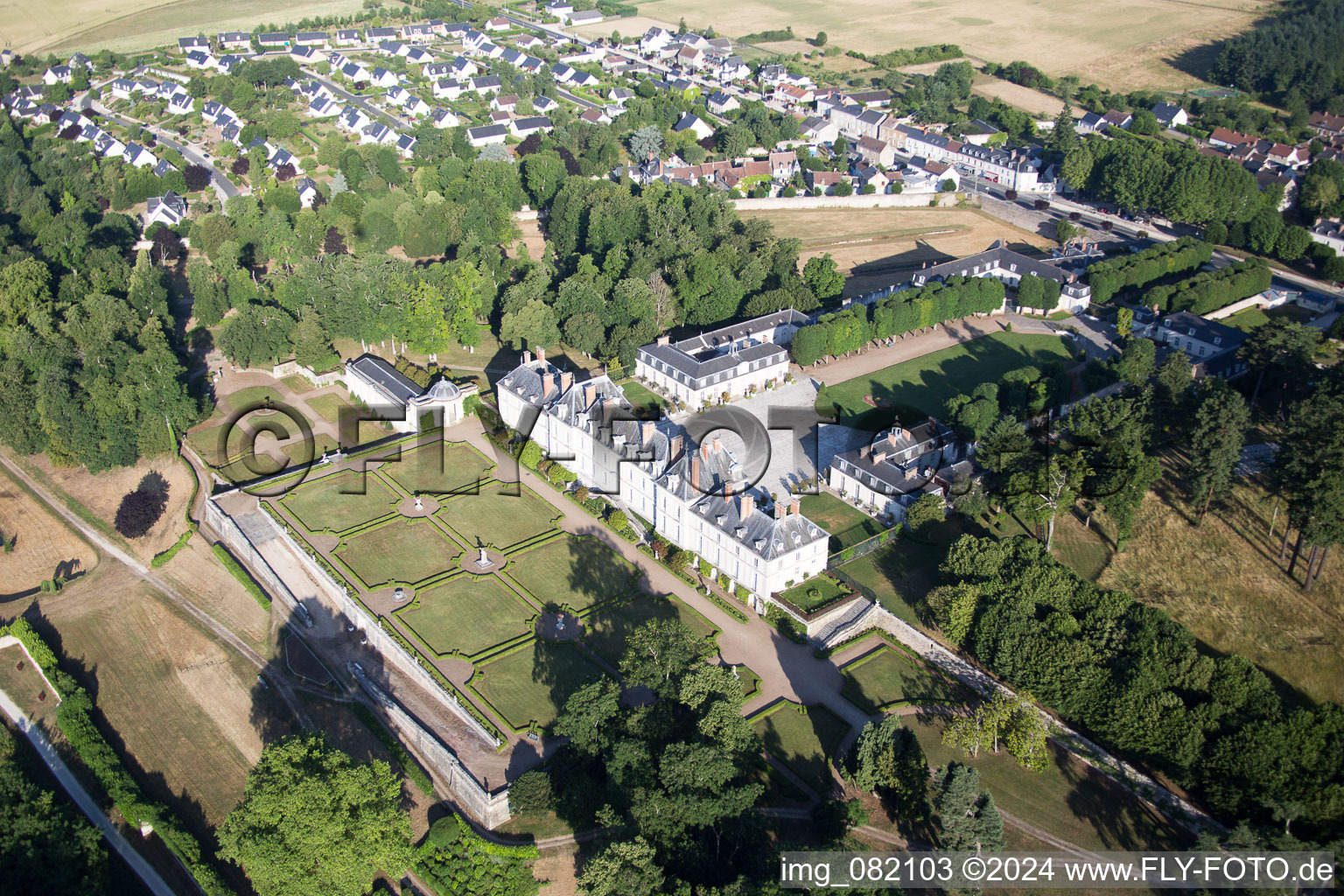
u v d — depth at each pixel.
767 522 193.50
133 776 169.62
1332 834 142.75
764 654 185.62
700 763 143.88
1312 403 194.00
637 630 169.25
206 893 148.25
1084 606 176.75
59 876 146.00
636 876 131.25
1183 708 154.12
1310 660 180.50
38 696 189.25
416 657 184.88
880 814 154.62
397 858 145.75
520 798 154.50
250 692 186.75
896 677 181.00
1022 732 156.00
